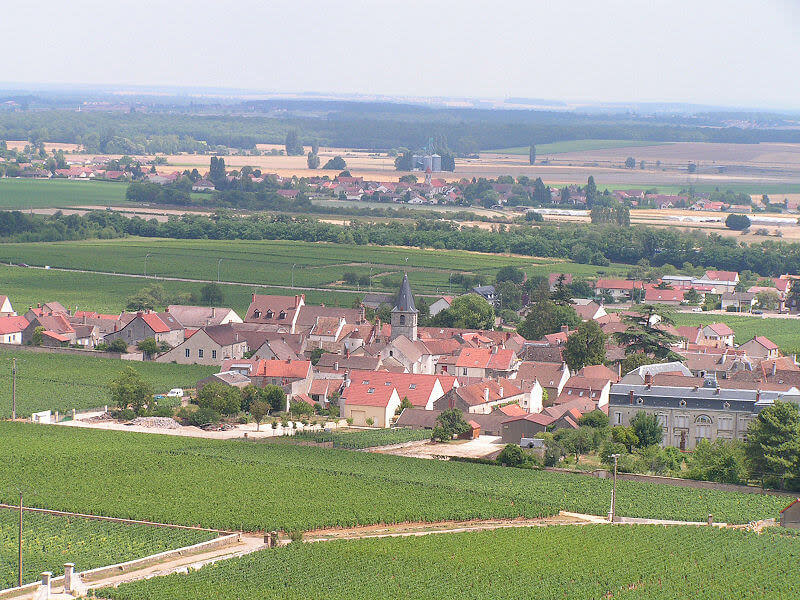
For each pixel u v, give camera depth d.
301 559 187.25
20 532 171.50
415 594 171.38
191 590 169.50
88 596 167.88
